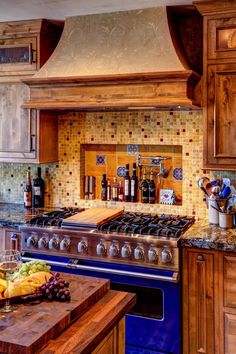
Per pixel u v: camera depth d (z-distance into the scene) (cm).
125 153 359
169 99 279
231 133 285
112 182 365
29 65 338
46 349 130
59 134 373
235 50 280
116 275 277
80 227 293
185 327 268
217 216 301
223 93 285
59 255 294
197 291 263
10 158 353
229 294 255
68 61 311
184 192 332
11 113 349
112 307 163
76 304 156
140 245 268
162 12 298
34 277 166
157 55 287
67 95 309
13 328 137
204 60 289
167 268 264
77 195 371
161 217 322
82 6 296
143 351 275
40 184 376
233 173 316
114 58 298
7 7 299
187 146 329
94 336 139
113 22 308
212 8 282
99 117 358
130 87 291
